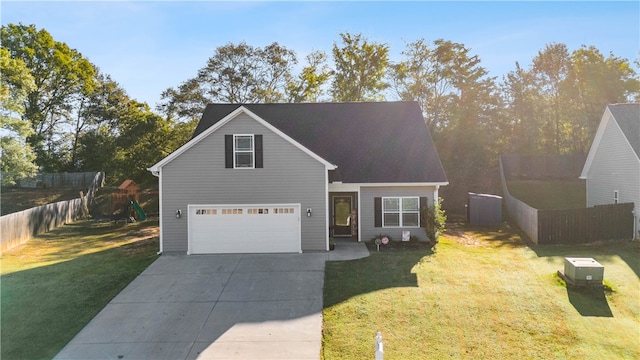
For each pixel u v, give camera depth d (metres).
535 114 36.16
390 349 8.58
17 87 27.88
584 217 17.28
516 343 8.77
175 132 36.00
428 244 17.58
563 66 36.47
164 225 16.33
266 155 16.23
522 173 31.55
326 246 16.41
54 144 42.09
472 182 30.03
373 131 20.17
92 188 35.00
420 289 11.79
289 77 37.41
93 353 8.67
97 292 12.07
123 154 36.81
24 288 12.44
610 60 34.91
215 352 8.66
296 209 16.31
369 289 11.88
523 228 20.53
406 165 18.36
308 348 8.75
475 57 34.06
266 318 10.23
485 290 11.65
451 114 33.44
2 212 29.88
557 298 11.01
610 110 20.05
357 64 36.66
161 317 10.38
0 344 9.03
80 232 23.11
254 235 16.28
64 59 38.78
